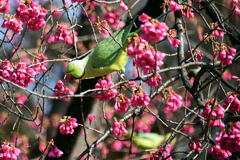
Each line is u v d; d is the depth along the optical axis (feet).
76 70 25.08
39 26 24.12
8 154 21.84
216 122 20.66
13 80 20.77
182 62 25.84
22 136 45.39
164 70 20.08
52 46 47.96
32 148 45.55
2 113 46.32
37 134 46.50
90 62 25.22
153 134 37.58
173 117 50.16
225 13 44.62
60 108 49.11
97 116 35.27
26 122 46.44
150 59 16.76
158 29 15.39
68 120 22.91
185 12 27.32
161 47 54.13
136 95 19.51
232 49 20.02
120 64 24.95
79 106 33.58
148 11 33.35
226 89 46.65
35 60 23.67
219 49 20.22
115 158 45.68
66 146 33.27
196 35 51.52
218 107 20.63
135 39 16.83
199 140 21.75
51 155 24.66
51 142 24.53
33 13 21.93
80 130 33.50
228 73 46.62
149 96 20.30
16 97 48.65
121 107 21.50
